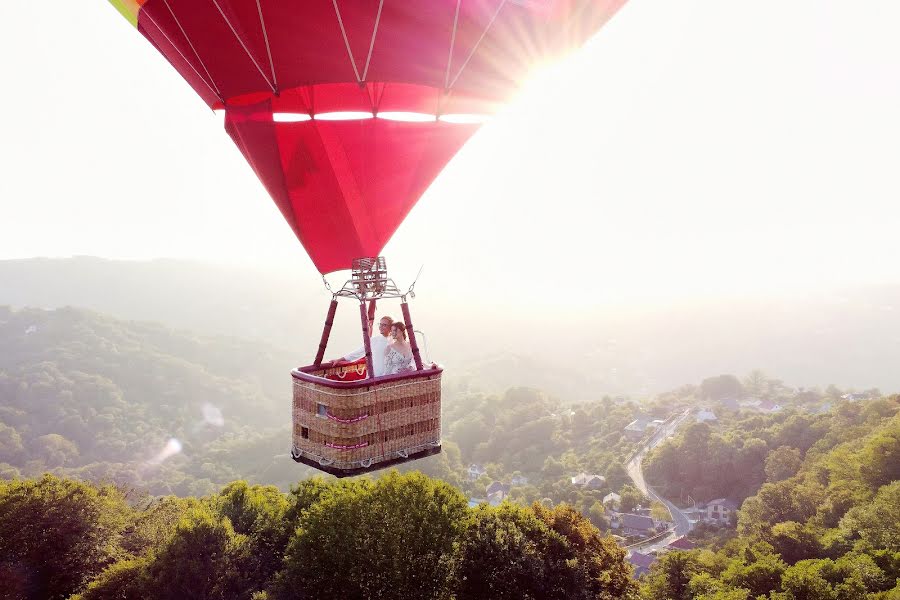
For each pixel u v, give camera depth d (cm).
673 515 9862
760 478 9938
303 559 2541
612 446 13775
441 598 2355
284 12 423
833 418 10069
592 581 2466
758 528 6381
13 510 3300
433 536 2409
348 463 421
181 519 3234
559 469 13238
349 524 2464
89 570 3409
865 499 4978
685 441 11369
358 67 446
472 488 13062
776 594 3033
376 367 511
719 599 3197
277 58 446
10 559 3203
